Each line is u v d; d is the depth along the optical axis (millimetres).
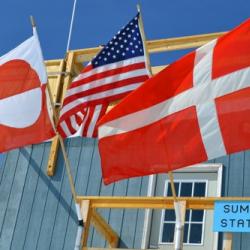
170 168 10812
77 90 12820
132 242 13984
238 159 14094
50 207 14984
